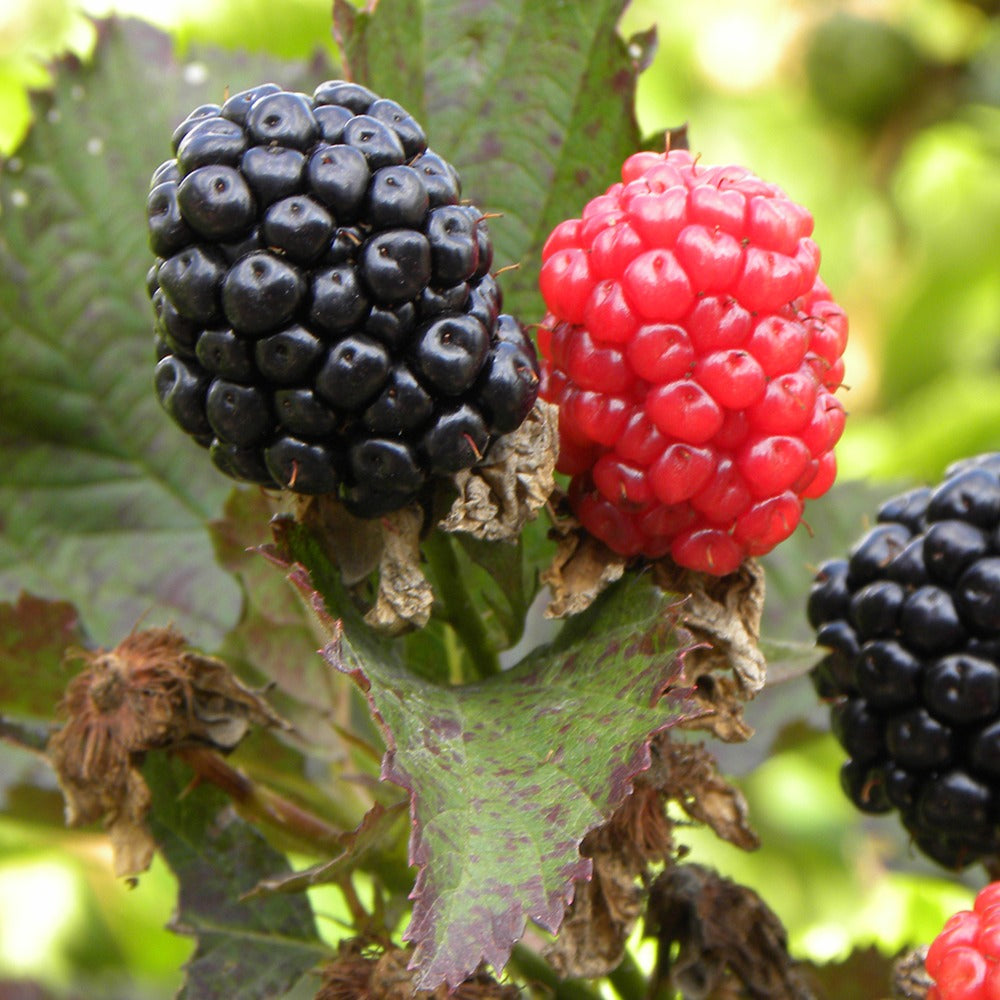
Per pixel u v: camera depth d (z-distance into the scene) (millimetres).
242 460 158
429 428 156
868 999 182
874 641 177
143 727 164
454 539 166
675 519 162
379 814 154
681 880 170
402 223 154
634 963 174
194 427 158
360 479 156
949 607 174
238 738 167
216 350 154
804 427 162
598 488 162
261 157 153
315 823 171
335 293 152
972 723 174
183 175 154
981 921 165
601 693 156
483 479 159
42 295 199
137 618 196
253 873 169
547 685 160
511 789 151
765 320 159
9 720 177
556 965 161
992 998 161
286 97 155
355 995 158
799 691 198
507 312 182
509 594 166
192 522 199
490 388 156
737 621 164
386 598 159
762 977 170
